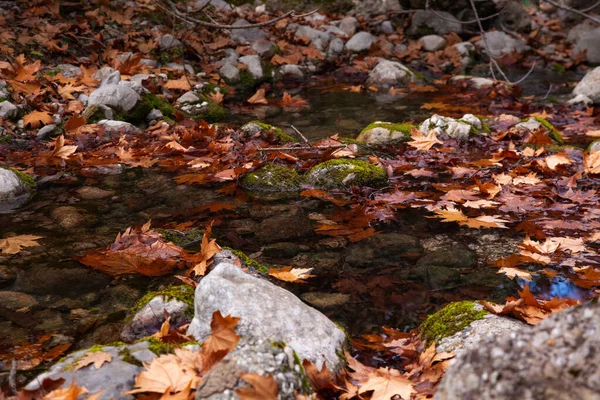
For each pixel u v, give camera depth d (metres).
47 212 3.77
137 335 2.46
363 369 2.26
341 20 9.93
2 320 2.61
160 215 3.76
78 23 7.35
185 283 2.93
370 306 2.80
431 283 3.00
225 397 1.76
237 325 2.14
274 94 7.28
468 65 8.84
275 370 1.85
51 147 4.92
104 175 4.45
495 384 1.38
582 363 1.32
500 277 3.04
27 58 6.36
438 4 9.84
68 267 3.08
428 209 3.86
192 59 7.57
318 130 5.77
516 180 4.28
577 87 7.11
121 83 5.73
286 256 3.26
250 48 8.14
